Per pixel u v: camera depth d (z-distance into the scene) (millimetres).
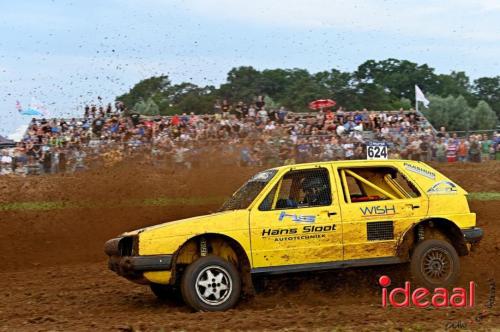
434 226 10203
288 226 9445
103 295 11000
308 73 47531
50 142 26984
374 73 59938
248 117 28875
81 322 8547
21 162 26656
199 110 41750
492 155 30812
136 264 8938
